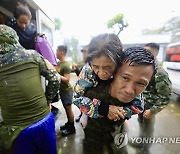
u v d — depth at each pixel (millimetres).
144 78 740
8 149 1396
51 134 1444
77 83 936
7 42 1226
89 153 1136
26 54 1277
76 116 3314
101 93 884
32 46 1940
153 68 767
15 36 1281
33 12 3027
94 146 1131
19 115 1285
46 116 1412
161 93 1574
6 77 1207
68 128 2660
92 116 907
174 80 3973
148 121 2232
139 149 2037
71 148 2279
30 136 1298
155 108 1619
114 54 741
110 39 764
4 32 1209
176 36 5559
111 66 763
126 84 768
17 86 1220
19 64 1226
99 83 895
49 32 4082
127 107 907
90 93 905
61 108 3756
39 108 1346
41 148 1395
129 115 914
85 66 923
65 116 3316
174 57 4066
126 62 750
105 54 736
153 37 6891
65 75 2461
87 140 1144
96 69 799
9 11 2889
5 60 1210
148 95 1623
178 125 2826
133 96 793
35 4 2916
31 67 1284
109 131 1073
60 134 2641
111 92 868
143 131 2289
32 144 1327
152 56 762
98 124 1027
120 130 1181
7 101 1251
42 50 1952
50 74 1419
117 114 859
